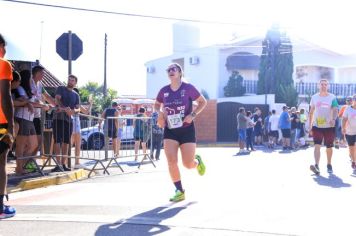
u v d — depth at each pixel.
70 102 10.65
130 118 13.30
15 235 5.40
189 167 7.50
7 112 5.91
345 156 16.36
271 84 33.19
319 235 5.37
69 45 12.37
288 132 21.42
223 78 36.62
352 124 11.76
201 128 29.62
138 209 6.79
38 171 9.80
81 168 11.11
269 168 12.29
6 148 6.05
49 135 11.62
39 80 9.94
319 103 10.96
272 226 5.75
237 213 6.45
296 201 7.32
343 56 39.53
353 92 38.31
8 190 8.29
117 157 12.12
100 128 14.67
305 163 13.80
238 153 18.91
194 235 5.36
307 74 39.56
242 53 36.78
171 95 7.30
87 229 5.66
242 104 30.05
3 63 5.88
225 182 9.42
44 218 6.23
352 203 7.18
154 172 11.56
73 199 7.66
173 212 6.55
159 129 15.30
